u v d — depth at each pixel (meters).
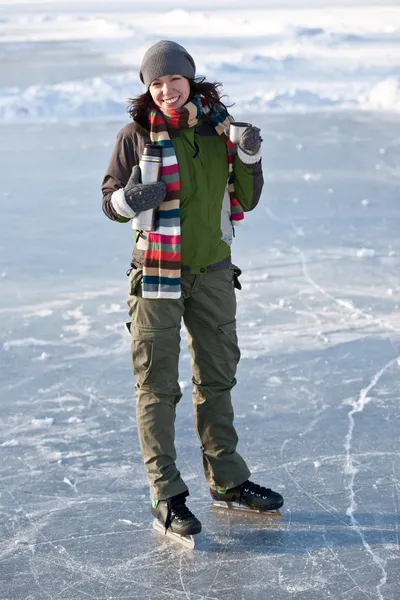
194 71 4.33
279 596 4.07
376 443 5.66
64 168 15.44
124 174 4.41
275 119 20.11
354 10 56.62
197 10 63.81
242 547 4.48
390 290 8.88
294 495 5.00
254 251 10.46
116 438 5.82
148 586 4.18
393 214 12.16
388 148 16.72
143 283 4.34
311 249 10.52
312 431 5.86
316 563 4.32
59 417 6.16
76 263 10.15
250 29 45.47
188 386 6.63
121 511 4.88
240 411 6.20
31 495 5.07
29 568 4.34
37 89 23.14
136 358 4.48
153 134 4.29
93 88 23.62
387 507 4.84
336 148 16.80
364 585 4.14
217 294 4.49
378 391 6.51
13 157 16.39
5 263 10.16
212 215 4.39
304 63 29.77
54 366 7.13
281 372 6.90
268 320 8.11
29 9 74.25
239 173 4.42
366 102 22.28
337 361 7.11
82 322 8.19
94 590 4.15
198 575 4.25
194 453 5.57
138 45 37.44
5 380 6.86
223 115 4.41
